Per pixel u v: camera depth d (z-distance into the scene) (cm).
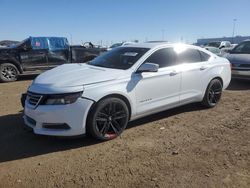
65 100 474
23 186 384
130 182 390
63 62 1361
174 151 480
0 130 577
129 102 541
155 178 399
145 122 624
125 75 538
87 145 506
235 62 1070
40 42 1298
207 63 702
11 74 1243
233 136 548
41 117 481
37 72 1314
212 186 380
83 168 428
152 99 582
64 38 1365
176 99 632
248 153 475
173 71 613
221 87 745
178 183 387
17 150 488
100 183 389
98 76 516
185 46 672
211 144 511
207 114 684
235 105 771
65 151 484
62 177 404
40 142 519
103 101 503
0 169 428
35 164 441
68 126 482
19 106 761
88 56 1411
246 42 1180
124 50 629
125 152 479
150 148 495
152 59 591
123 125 541
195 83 669
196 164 438
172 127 596
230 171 418
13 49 1239
